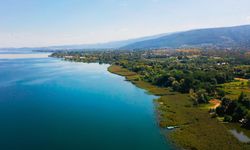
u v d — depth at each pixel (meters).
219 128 87.94
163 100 127.06
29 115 103.81
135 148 73.44
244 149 72.69
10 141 78.50
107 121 96.44
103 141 78.44
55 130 87.62
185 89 143.50
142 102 123.81
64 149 73.38
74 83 174.88
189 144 75.50
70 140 79.38
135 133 84.44
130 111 108.88
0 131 86.56
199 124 92.06
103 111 109.31
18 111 109.50
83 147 74.56
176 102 123.06
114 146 74.94
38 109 112.25
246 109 96.31
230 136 81.12
